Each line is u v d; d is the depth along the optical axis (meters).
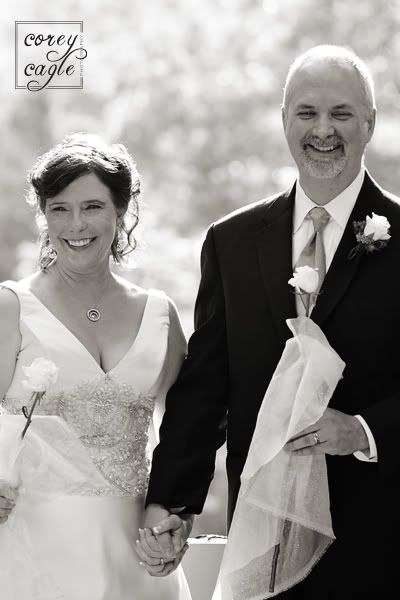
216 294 4.69
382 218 4.30
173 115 16.08
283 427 4.21
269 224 4.61
